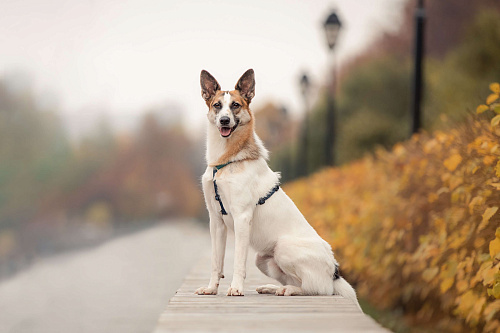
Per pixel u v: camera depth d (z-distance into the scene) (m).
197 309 4.96
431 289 7.44
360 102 30.02
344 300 5.34
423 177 7.66
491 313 5.03
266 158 5.87
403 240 8.28
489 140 5.68
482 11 20.19
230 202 5.53
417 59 10.62
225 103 5.59
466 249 6.02
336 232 10.37
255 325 4.37
